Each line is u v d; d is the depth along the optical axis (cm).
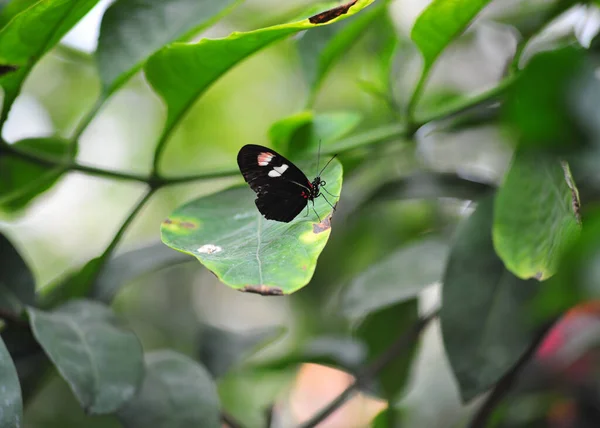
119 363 76
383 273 86
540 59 66
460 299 78
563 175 72
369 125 100
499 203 74
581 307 89
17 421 70
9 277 81
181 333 110
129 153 178
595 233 63
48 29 76
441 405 96
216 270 70
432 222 103
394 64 98
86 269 83
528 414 93
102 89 81
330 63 86
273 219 74
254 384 108
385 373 91
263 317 166
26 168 85
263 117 173
